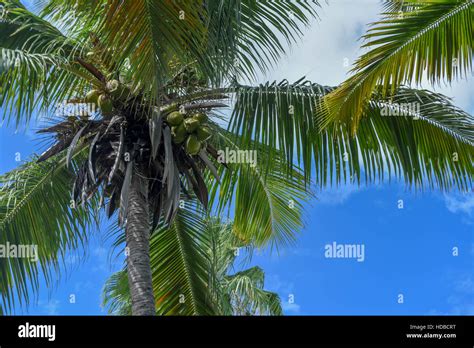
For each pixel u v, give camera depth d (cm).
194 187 810
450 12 751
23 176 945
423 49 761
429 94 891
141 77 680
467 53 753
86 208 958
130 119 786
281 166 972
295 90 891
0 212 934
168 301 1008
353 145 897
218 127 916
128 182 759
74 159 962
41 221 950
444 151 884
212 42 735
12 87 827
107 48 702
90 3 731
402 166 894
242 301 1484
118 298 1192
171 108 780
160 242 1023
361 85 784
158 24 671
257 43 819
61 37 873
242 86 888
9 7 888
